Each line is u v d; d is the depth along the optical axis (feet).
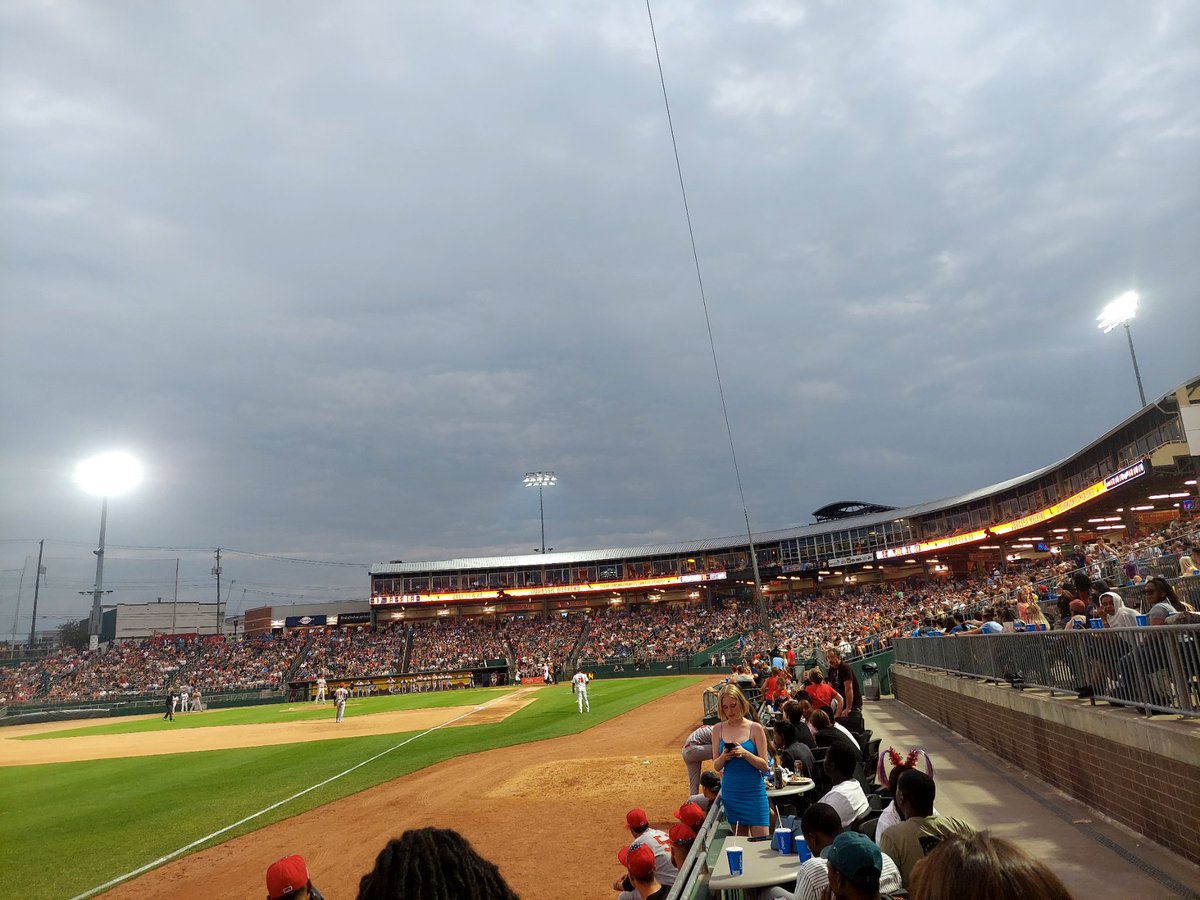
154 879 39.55
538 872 36.29
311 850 43.16
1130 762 24.93
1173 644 23.77
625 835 41.50
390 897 6.79
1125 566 68.08
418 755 77.36
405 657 233.55
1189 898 18.85
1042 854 23.53
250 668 233.14
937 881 5.62
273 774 72.02
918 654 71.31
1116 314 146.92
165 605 335.47
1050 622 58.85
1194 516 122.93
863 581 236.02
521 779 59.88
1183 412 85.81
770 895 16.58
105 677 230.48
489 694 164.14
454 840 7.42
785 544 240.73
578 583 260.21
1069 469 153.38
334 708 157.17
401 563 269.23
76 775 80.89
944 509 201.16
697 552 255.70
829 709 38.65
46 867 42.75
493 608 269.23
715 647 191.93
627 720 94.17
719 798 22.04
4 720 188.44
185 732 125.29
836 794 20.53
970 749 45.03
